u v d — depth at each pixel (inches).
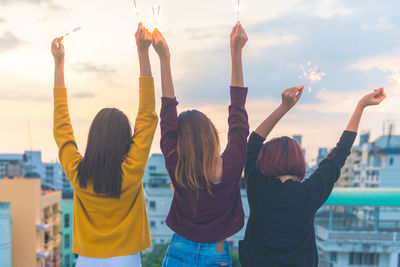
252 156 70.2
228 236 63.4
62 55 70.4
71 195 2000.5
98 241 66.6
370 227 1023.6
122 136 65.1
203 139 61.4
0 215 826.8
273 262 63.9
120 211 66.6
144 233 69.9
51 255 1095.0
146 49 64.1
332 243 951.0
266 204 64.7
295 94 66.1
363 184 2444.6
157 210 1515.7
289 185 64.4
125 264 67.0
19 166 1016.9
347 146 68.4
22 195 933.8
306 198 63.4
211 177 61.9
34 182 945.5
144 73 64.6
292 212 63.4
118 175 63.7
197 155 61.0
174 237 67.2
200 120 62.6
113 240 66.6
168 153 64.5
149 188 1535.4
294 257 63.1
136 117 65.9
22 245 924.6
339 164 67.0
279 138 67.7
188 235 64.6
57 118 70.1
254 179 67.2
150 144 65.7
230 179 61.8
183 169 62.0
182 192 63.6
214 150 62.1
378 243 929.5
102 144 63.8
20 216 930.7
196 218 63.7
